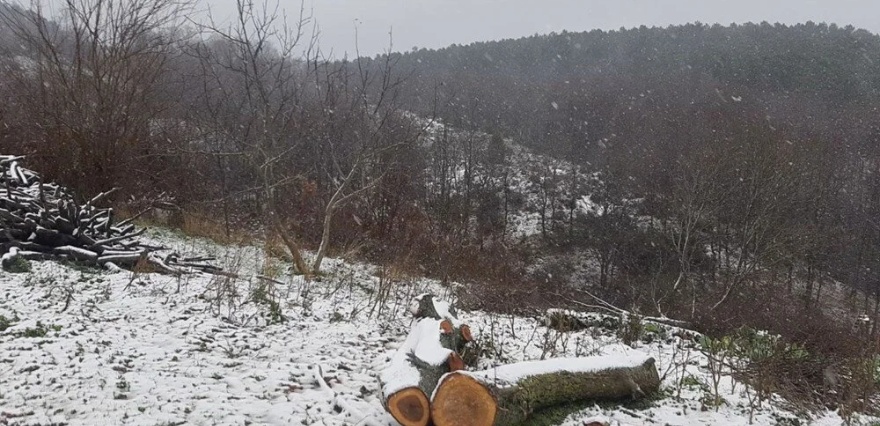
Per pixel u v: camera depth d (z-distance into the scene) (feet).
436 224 62.69
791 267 88.17
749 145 94.99
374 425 14.11
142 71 51.13
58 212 30.73
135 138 50.06
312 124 40.60
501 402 14.39
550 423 15.66
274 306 24.08
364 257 45.93
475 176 130.62
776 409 19.20
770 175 89.51
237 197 52.03
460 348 20.26
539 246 112.88
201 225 45.21
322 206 48.16
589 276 103.30
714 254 94.38
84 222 31.22
